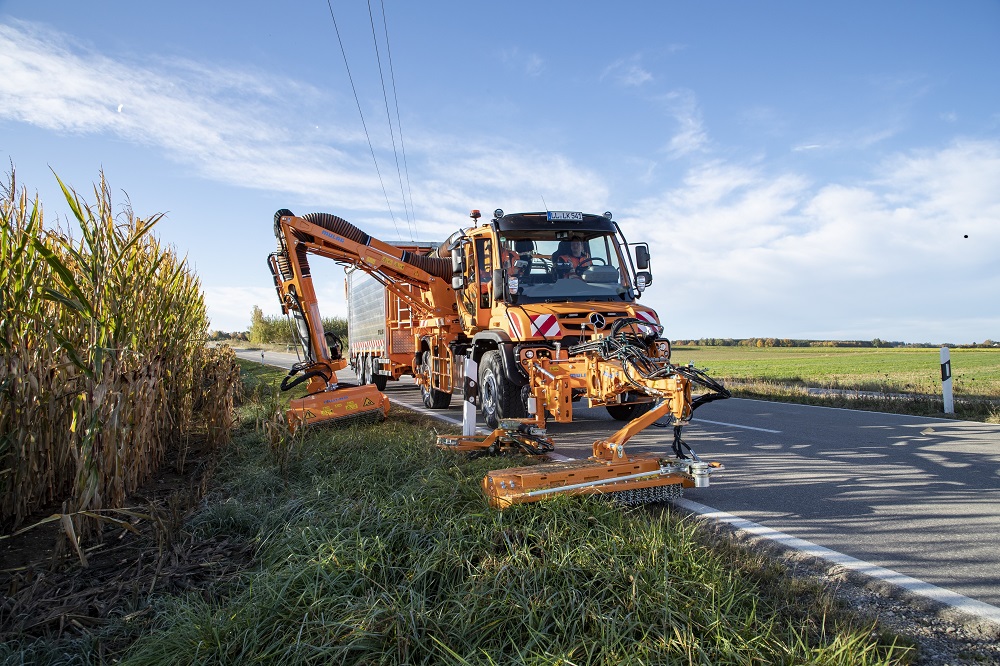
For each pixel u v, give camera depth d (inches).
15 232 165.0
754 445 277.6
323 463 220.7
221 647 95.7
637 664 87.4
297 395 502.3
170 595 120.6
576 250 342.3
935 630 106.6
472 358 352.8
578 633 97.0
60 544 137.1
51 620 112.7
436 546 125.6
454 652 90.2
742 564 129.8
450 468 195.0
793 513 172.4
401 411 400.5
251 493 190.4
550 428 338.6
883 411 396.8
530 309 303.7
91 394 156.7
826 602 113.3
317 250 382.3
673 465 172.7
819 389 551.5
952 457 243.6
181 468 238.2
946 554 139.6
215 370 420.8
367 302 605.0
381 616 99.7
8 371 163.3
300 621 101.5
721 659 90.3
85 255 178.4
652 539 128.4
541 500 148.9
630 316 308.2
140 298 207.5
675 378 181.3
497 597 106.9
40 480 179.2
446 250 402.0
